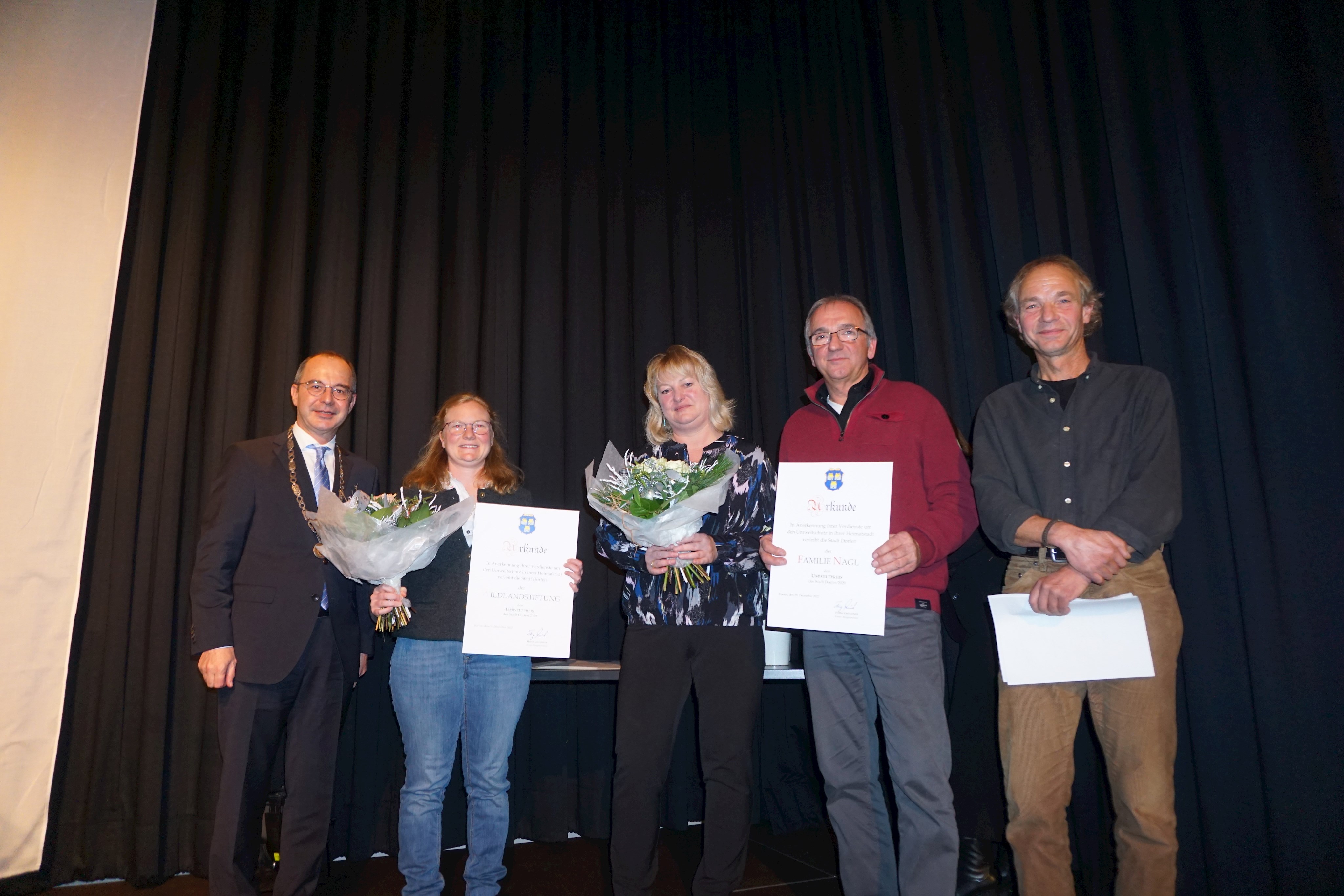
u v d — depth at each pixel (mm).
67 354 2678
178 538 2676
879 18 3121
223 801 1962
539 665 2422
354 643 2209
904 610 1857
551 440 3115
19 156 2699
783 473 1952
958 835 1855
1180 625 1657
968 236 2705
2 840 2379
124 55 2922
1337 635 1747
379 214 3102
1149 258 2139
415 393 2994
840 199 3328
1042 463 1804
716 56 3738
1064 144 2395
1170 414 1715
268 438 2270
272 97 3068
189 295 2824
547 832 2836
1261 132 1948
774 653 2318
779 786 3041
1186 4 2164
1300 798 1761
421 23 3336
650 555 1936
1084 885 2252
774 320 3428
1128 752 1619
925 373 2764
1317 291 1826
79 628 2598
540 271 3266
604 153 3520
